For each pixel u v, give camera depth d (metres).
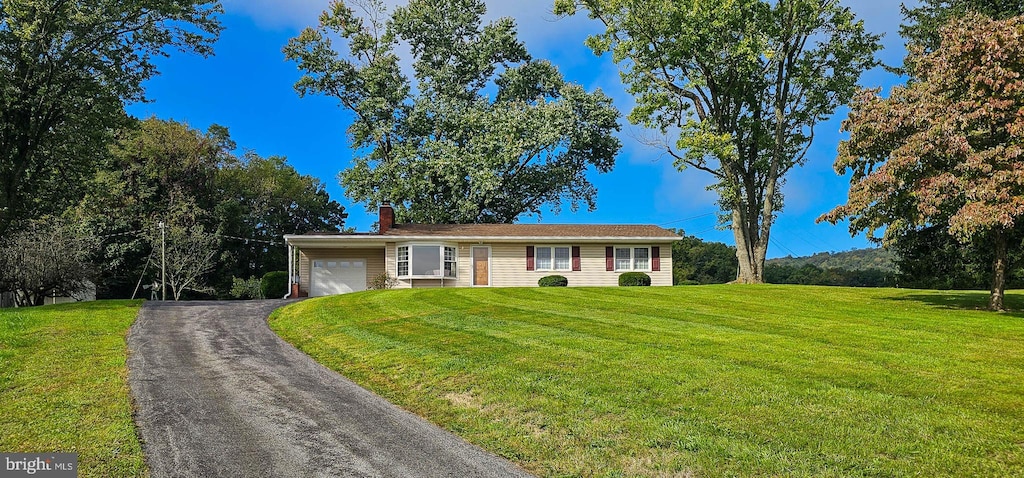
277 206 55.78
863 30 25.84
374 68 34.25
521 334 12.46
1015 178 13.16
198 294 43.16
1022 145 13.69
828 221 16.33
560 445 6.67
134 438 6.77
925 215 14.61
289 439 6.93
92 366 10.09
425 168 34.41
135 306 17.95
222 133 50.41
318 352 11.97
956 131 14.49
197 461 6.21
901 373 8.79
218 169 46.38
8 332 12.66
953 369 8.98
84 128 26.44
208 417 7.63
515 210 37.88
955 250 23.25
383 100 33.91
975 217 13.30
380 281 27.56
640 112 27.55
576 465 6.18
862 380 8.41
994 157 13.80
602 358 10.07
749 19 25.17
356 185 35.41
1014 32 14.30
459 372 9.64
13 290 23.77
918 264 24.42
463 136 35.53
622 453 6.36
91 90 25.70
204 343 12.65
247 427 7.29
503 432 7.14
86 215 35.97
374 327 14.02
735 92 27.23
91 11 24.20
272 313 17.31
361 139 35.34
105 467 6.00
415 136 35.56
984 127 14.78
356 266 29.25
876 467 5.68
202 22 27.00
